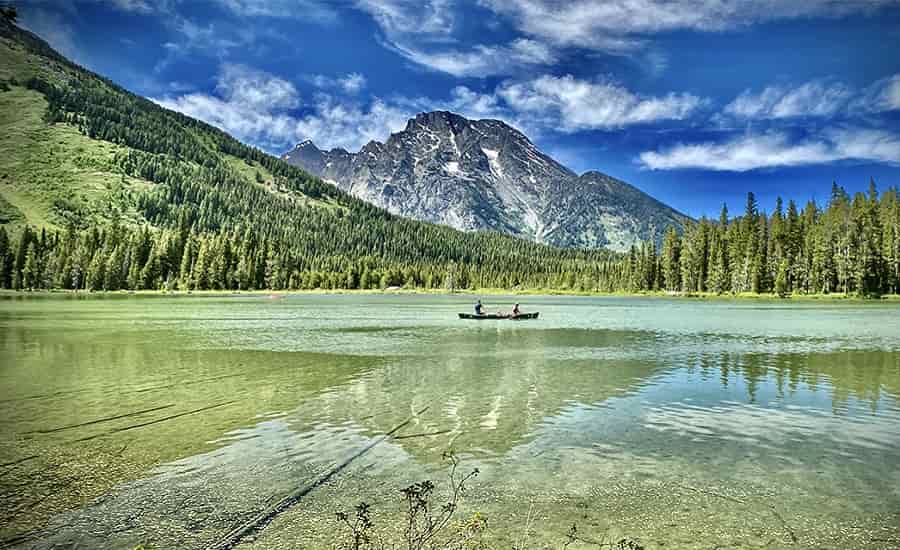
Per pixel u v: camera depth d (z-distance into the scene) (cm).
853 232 14962
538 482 1377
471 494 1302
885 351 3875
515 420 1966
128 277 17425
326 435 1778
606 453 1603
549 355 3681
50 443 1692
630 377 2841
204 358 3481
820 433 1817
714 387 2570
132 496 1295
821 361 3409
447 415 2039
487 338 4816
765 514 1196
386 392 2448
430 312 9112
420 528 1120
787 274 15838
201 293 18112
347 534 1098
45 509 1223
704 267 17850
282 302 12888
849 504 1249
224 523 1153
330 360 3419
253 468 1478
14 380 2716
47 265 17012
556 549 1031
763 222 17575
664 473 1441
